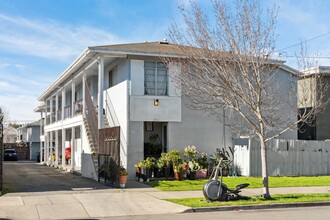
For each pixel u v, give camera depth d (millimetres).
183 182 19219
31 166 35531
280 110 22672
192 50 16328
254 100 14930
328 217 11219
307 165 23109
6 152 50719
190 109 21719
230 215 11641
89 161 21625
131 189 16750
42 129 44031
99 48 20547
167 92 21828
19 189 16641
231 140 22812
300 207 13344
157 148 22281
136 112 21047
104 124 23734
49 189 16625
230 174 22062
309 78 22047
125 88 21109
